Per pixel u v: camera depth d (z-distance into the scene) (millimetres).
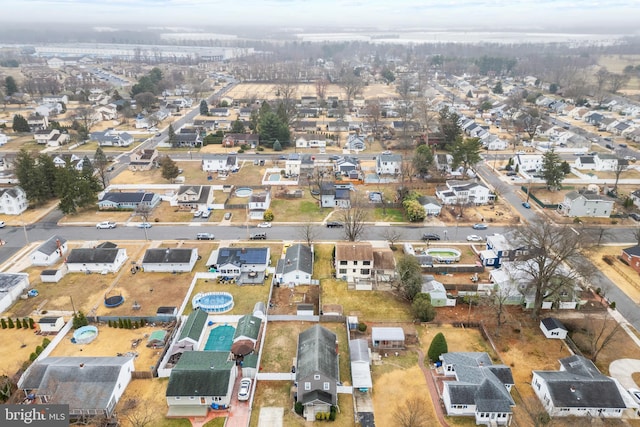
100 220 100062
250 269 78750
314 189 118500
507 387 53000
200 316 64688
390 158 129875
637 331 65062
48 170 107625
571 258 70625
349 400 52438
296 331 64375
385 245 89000
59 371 51750
